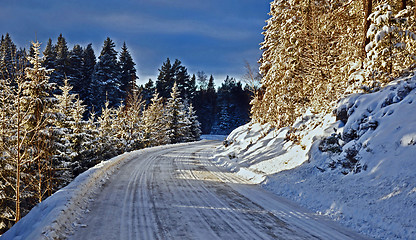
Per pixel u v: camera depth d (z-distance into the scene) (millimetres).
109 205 7250
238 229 5902
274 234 5699
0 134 13930
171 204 7676
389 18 12094
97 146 27969
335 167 10633
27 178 15805
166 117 55844
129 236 5164
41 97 17344
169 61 88250
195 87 106125
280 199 9320
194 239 5180
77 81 63875
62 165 19078
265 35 33656
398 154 8195
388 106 10672
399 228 5629
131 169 14719
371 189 7625
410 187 6590
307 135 15141
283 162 15203
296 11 22484
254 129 29609
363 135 10562
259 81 34781
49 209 5812
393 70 13047
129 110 39594
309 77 21328
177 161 20500
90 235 5129
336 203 7789
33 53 17547
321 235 5797
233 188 10820
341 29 20328
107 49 73250
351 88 14484
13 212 15484
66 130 20984
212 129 102562
